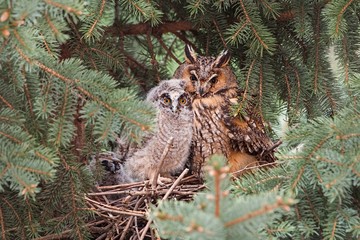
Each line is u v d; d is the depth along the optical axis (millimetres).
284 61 10391
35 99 7676
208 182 6094
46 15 6797
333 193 7191
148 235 8789
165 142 10305
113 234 9102
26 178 6598
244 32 9695
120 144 10539
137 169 10492
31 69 7078
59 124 7371
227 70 11070
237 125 10766
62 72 7441
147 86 11562
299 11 9562
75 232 8523
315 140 7730
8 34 6305
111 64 10188
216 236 5238
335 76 10094
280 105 10625
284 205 5316
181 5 10734
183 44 11852
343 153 7578
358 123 7676
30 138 7234
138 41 11555
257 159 10938
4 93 7582
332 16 8750
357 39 9625
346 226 7645
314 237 8148
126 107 7254
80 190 8383
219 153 10969
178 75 11383
